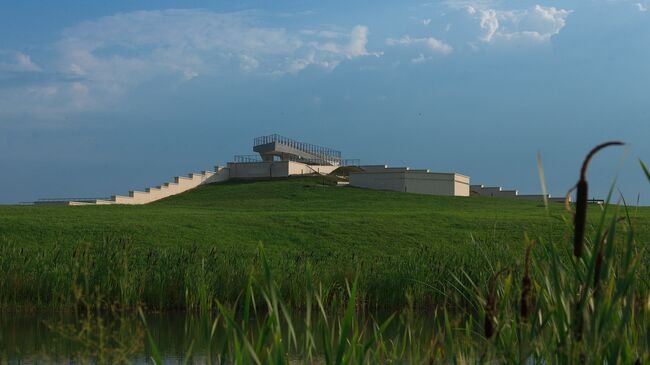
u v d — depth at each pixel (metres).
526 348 4.84
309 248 31.77
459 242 32.50
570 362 4.44
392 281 19.88
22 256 21.58
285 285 19.47
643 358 5.06
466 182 74.62
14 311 17.98
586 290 4.27
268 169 79.31
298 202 61.41
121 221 35.47
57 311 17.94
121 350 5.70
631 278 4.46
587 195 3.57
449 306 19.05
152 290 19.11
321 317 5.89
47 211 41.03
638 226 27.53
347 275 20.44
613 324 5.09
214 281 19.36
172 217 38.00
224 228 35.19
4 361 11.54
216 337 14.49
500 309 5.41
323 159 90.62
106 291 18.25
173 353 12.73
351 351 5.77
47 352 12.06
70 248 28.95
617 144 3.52
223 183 77.81
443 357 6.33
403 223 36.66
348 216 39.03
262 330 5.27
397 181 69.56
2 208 42.47
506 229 34.53
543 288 5.49
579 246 3.58
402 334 14.37
